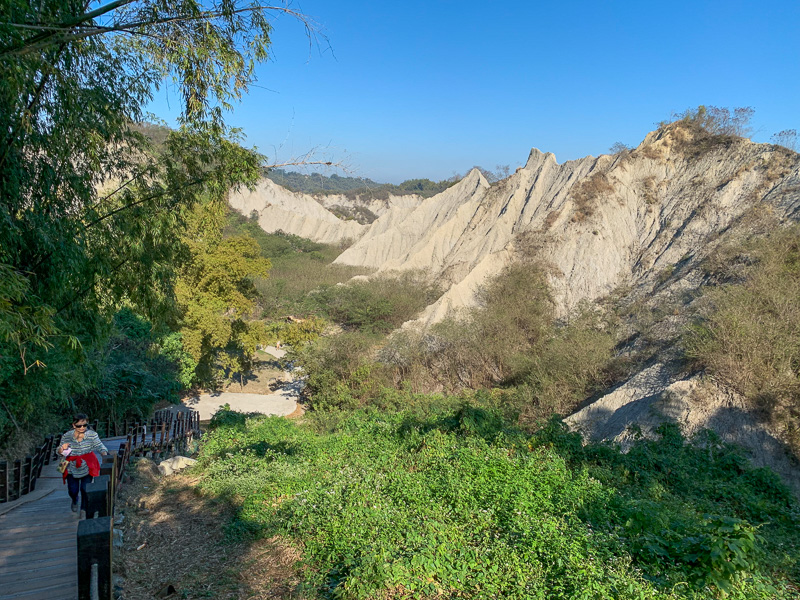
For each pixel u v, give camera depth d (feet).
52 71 20.02
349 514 23.24
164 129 26.91
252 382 115.96
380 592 17.67
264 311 153.89
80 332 27.32
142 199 26.18
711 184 119.75
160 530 25.71
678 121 140.56
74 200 24.62
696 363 71.00
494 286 123.13
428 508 24.03
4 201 20.56
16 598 16.46
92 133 23.06
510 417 53.42
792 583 20.52
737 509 30.42
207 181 27.45
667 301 94.99
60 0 19.92
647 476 33.71
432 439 35.70
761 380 63.87
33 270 22.70
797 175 103.04
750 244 90.12
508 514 22.97
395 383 96.73
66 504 25.79
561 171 157.17
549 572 18.48
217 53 23.65
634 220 129.08
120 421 58.75
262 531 24.61
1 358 25.17
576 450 36.60
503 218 159.63
